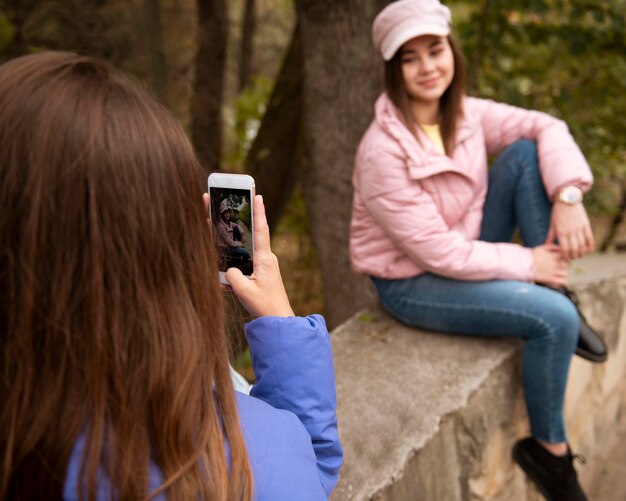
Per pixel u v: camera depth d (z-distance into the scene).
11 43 2.93
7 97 0.60
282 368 0.87
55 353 0.60
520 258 2.06
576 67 4.16
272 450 0.72
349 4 2.89
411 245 2.04
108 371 0.62
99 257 0.60
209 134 4.30
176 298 0.65
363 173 2.07
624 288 3.08
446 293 2.10
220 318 0.72
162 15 3.41
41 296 0.59
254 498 0.69
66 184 0.59
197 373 0.66
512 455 2.19
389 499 1.49
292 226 5.08
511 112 2.27
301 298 5.07
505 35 3.83
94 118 0.60
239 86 5.82
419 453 1.64
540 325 1.97
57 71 0.62
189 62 3.87
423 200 2.02
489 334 2.10
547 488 2.09
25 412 0.60
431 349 2.13
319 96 3.11
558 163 2.09
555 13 3.80
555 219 2.09
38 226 0.59
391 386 1.90
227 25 4.53
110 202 0.60
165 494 0.63
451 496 1.84
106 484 0.61
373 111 3.02
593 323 2.88
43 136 0.59
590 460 3.08
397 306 2.24
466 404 1.86
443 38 2.03
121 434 0.62
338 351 2.13
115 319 0.61
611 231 5.59
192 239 0.68
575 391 2.73
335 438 0.90
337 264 3.36
